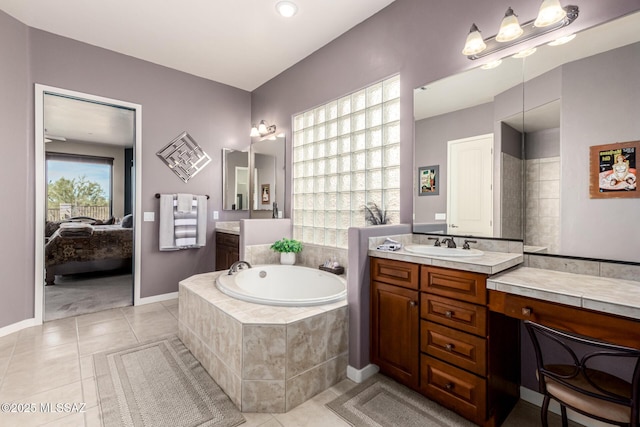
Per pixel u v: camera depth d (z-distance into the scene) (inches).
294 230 139.5
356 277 79.1
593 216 61.5
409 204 94.3
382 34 101.2
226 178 162.1
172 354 90.2
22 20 106.3
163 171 142.1
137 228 134.8
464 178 81.7
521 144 71.4
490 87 76.6
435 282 67.2
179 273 147.4
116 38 118.3
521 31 66.4
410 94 93.7
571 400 46.1
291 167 140.8
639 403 41.2
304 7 99.7
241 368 66.2
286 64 139.6
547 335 47.2
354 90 110.9
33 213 110.7
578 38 63.0
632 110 56.9
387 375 81.1
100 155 216.7
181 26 110.2
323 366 74.3
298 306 78.2
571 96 64.0
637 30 56.4
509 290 55.0
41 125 111.9
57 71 115.1
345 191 115.9
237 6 99.0
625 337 43.7
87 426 60.4
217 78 154.7
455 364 63.8
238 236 137.3
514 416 65.7
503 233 74.6
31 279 110.3
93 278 177.9
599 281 56.7
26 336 101.5
